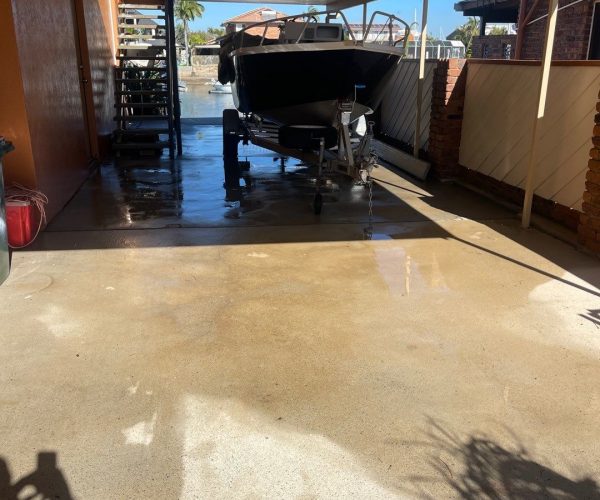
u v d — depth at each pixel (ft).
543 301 13.79
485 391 10.13
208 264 16.01
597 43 29.86
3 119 17.70
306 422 9.23
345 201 23.21
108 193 24.08
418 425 9.19
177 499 7.63
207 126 45.65
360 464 8.30
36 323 12.42
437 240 18.30
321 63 21.25
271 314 13.00
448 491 7.80
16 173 18.17
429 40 76.38
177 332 12.10
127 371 10.62
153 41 43.70
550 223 19.51
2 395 9.84
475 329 12.39
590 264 16.19
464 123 26.09
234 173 28.27
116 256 16.56
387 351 11.45
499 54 42.50
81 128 26.05
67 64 23.63
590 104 17.72
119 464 8.24
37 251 16.88
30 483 7.86
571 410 9.61
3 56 17.17
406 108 32.76
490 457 8.47
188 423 9.16
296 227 19.57
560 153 19.24
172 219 20.29
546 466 8.30
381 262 16.31
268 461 8.34
